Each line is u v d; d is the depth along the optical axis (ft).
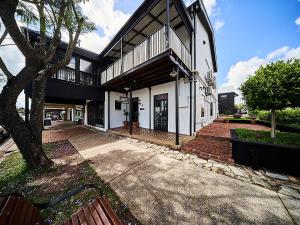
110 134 24.80
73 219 4.48
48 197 7.69
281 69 9.82
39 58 10.06
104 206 4.78
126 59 21.53
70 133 27.96
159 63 16.02
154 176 9.35
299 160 8.64
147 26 22.22
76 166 11.67
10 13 8.41
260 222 5.49
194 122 20.84
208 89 31.27
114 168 10.84
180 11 17.61
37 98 11.32
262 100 10.62
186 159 12.11
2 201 3.51
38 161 11.14
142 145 16.85
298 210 6.04
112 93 31.32
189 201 6.82
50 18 11.95
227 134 18.66
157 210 6.30
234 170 9.81
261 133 13.33
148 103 28.45
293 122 21.01
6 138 28.37
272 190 7.47
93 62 30.96
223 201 6.74
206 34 30.37
